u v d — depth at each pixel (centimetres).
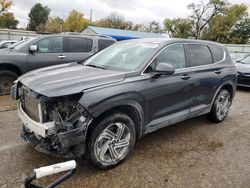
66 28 6675
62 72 355
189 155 381
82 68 386
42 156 353
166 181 313
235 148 413
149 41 430
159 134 457
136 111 345
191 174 330
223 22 4872
